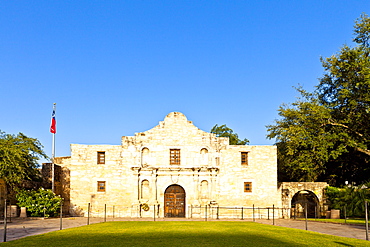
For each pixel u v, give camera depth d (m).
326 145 51.75
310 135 53.06
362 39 54.41
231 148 52.84
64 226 37.56
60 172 60.56
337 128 54.34
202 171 52.06
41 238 28.12
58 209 52.31
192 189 51.97
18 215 49.06
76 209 51.44
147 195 52.09
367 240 27.03
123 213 51.31
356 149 54.12
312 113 53.28
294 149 53.62
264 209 52.06
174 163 52.59
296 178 63.00
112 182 51.88
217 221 43.75
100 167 52.09
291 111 58.38
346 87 53.19
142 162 52.47
